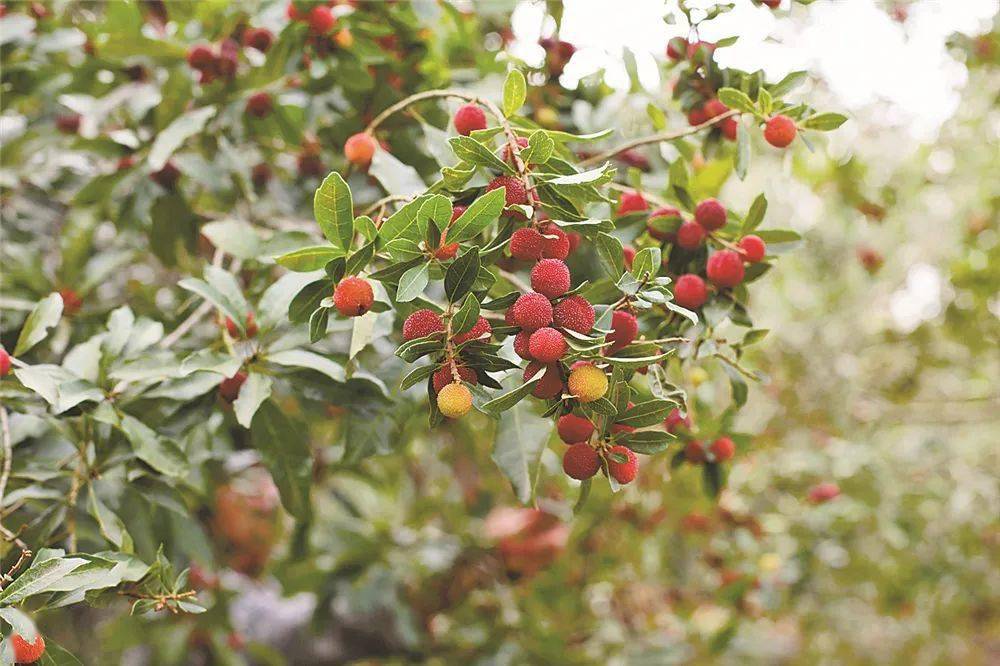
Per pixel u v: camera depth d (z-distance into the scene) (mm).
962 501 1717
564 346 685
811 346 2156
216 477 1183
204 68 995
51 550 729
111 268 1021
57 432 852
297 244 851
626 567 1569
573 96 1067
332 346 975
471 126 772
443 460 1479
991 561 1790
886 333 2133
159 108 996
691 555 1688
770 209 2002
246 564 1472
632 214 838
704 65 871
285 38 936
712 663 1631
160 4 1112
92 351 844
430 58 1059
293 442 872
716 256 811
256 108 1004
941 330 1959
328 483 1466
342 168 996
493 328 698
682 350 821
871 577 1610
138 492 838
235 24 1041
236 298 830
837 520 1472
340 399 858
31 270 987
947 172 1889
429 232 699
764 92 797
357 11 976
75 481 825
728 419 901
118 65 1055
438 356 697
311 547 1285
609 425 709
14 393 830
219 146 1008
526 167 718
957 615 1810
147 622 1290
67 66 1060
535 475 837
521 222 729
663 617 1582
